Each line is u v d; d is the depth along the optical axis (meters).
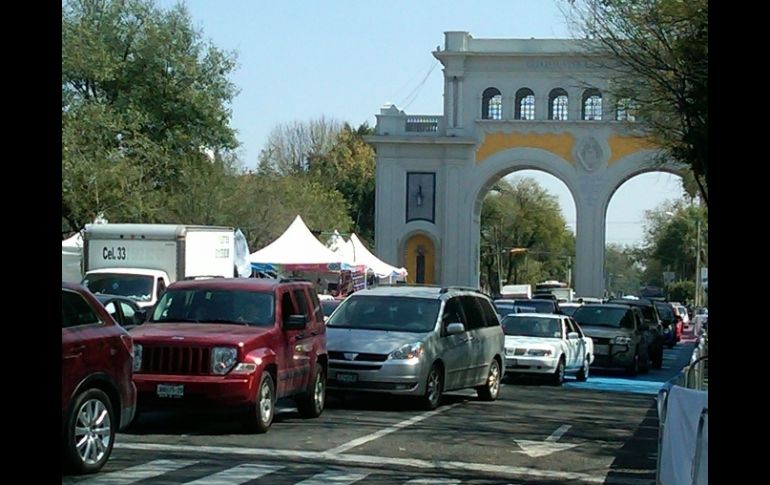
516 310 38.12
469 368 20.42
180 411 14.72
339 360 18.39
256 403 14.70
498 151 65.19
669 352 51.50
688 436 8.98
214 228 29.77
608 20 23.56
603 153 63.56
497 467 13.34
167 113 44.78
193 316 15.71
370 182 96.50
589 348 30.45
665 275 91.69
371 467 12.91
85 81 42.66
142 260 28.38
